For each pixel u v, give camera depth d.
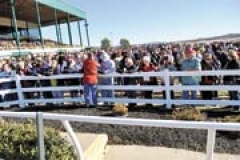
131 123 2.58
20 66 11.10
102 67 9.59
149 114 8.00
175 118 7.36
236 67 8.47
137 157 5.34
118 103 9.15
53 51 25.47
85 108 9.26
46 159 3.85
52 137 4.07
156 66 10.55
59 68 10.54
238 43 18.84
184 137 6.08
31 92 10.49
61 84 10.46
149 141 6.07
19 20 34.25
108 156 5.44
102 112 8.56
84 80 9.38
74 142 3.05
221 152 5.41
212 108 8.21
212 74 8.05
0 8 25.62
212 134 2.40
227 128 2.33
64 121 2.92
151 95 9.23
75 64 10.38
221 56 10.02
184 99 8.60
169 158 5.25
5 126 4.50
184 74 8.39
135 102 9.14
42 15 31.38
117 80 9.91
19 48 21.06
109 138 6.27
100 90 9.60
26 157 3.98
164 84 8.74
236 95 8.31
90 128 6.79
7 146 4.13
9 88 10.27
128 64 9.62
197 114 7.22
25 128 4.40
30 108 9.88
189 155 5.36
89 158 4.61
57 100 10.21
